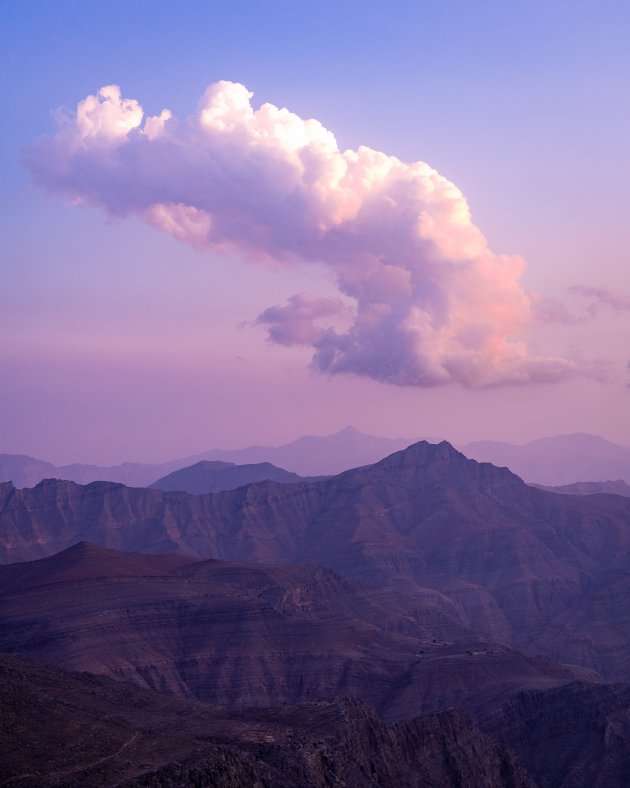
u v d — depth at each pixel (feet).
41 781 495.00
